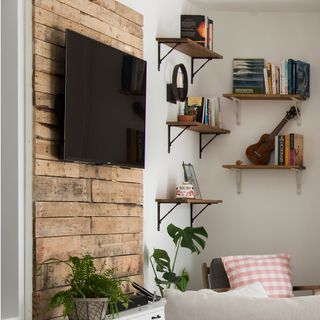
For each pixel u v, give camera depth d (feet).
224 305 7.53
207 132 20.65
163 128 18.65
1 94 12.70
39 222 12.91
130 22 16.62
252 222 21.08
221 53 21.21
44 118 13.08
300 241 20.98
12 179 12.67
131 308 14.76
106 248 15.29
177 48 19.12
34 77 12.84
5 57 12.73
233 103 21.15
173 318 7.68
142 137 16.58
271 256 17.66
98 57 14.38
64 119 13.23
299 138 20.53
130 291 16.26
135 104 16.16
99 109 14.46
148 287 17.67
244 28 21.21
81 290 12.75
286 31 21.22
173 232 17.61
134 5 17.11
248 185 21.15
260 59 20.53
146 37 17.78
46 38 13.19
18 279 12.60
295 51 21.18
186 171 19.75
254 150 20.79
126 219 16.21
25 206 12.84
